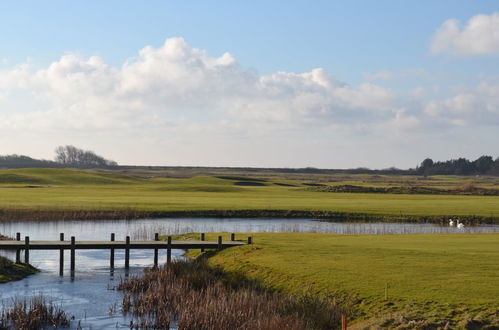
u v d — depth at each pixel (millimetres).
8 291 35438
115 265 45812
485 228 73062
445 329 22984
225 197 120312
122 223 75688
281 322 24641
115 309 30969
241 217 85438
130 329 27375
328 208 92312
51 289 36188
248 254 41719
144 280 36156
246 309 27109
